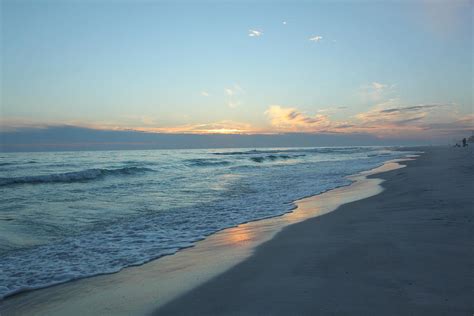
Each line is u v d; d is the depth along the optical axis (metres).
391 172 23.12
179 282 5.20
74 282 5.61
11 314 4.57
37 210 12.19
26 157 58.44
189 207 12.80
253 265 5.68
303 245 6.62
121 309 4.43
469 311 3.61
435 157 41.91
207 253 6.87
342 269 5.07
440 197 10.79
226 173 28.47
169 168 33.78
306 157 62.34
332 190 16.03
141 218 10.95
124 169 27.66
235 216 10.82
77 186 19.55
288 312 3.87
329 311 3.80
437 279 4.45
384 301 3.94
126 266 6.34
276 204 12.80
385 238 6.58
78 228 9.66
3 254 7.29
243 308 4.09
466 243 5.91
